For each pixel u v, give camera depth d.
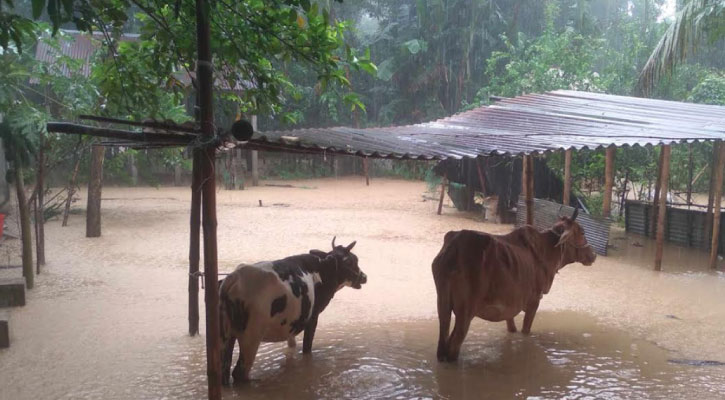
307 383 6.14
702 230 14.11
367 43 32.72
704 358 7.04
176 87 6.91
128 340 7.38
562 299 9.73
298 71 30.83
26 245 9.62
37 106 12.61
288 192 25.31
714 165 13.80
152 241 13.98
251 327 5.78
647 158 18.03
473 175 18.64
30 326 7.88
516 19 30.44
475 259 6.43
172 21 6.29
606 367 6.72
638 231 16.25
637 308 9.22
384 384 6.16
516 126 12.35
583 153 17.27
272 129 32.38
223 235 14.94
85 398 5.72
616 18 34.50
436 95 32.00
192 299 7.50
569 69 23.02
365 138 8.91
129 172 26.22
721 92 23.06
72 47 21.83
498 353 7.14
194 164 6.91
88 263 11.63
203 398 5.73
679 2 25.64
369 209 20.30
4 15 4.94
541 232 7.66
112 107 7.01
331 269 6.70
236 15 5.89
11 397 5.71
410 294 9.87
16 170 9.52
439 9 29.27
